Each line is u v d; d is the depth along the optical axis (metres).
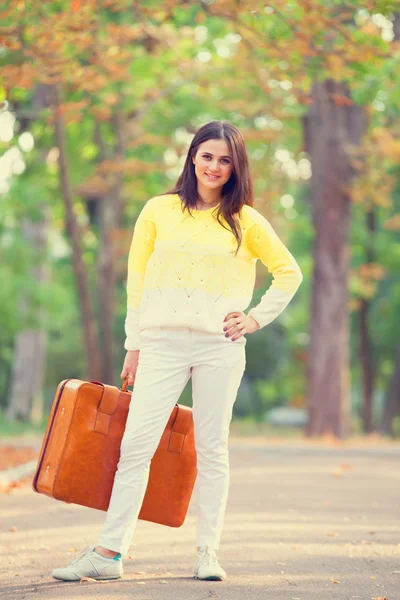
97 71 15.69
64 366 56.41
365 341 41.41
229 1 12.70
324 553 7.71
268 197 28.75
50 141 26.64
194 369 6.17
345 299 27.67
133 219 35.22
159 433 6.14
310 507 11.00
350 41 12.78
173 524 6.52
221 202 6.14
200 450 6.32
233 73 25.02
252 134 26.52
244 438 25.27
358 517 10.17
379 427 44.72
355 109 27.72
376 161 27.41
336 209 27.47
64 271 46.91
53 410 6.33
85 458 6.19
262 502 11.40
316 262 27.73
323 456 20.25
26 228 36.12
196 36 22.66
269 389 57.75
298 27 12.72
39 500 11.20
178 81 26.72
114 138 29.38
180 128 30.06
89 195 30.20
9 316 31.31
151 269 6.16
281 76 13.77
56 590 5.84
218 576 6.32
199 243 6.09
